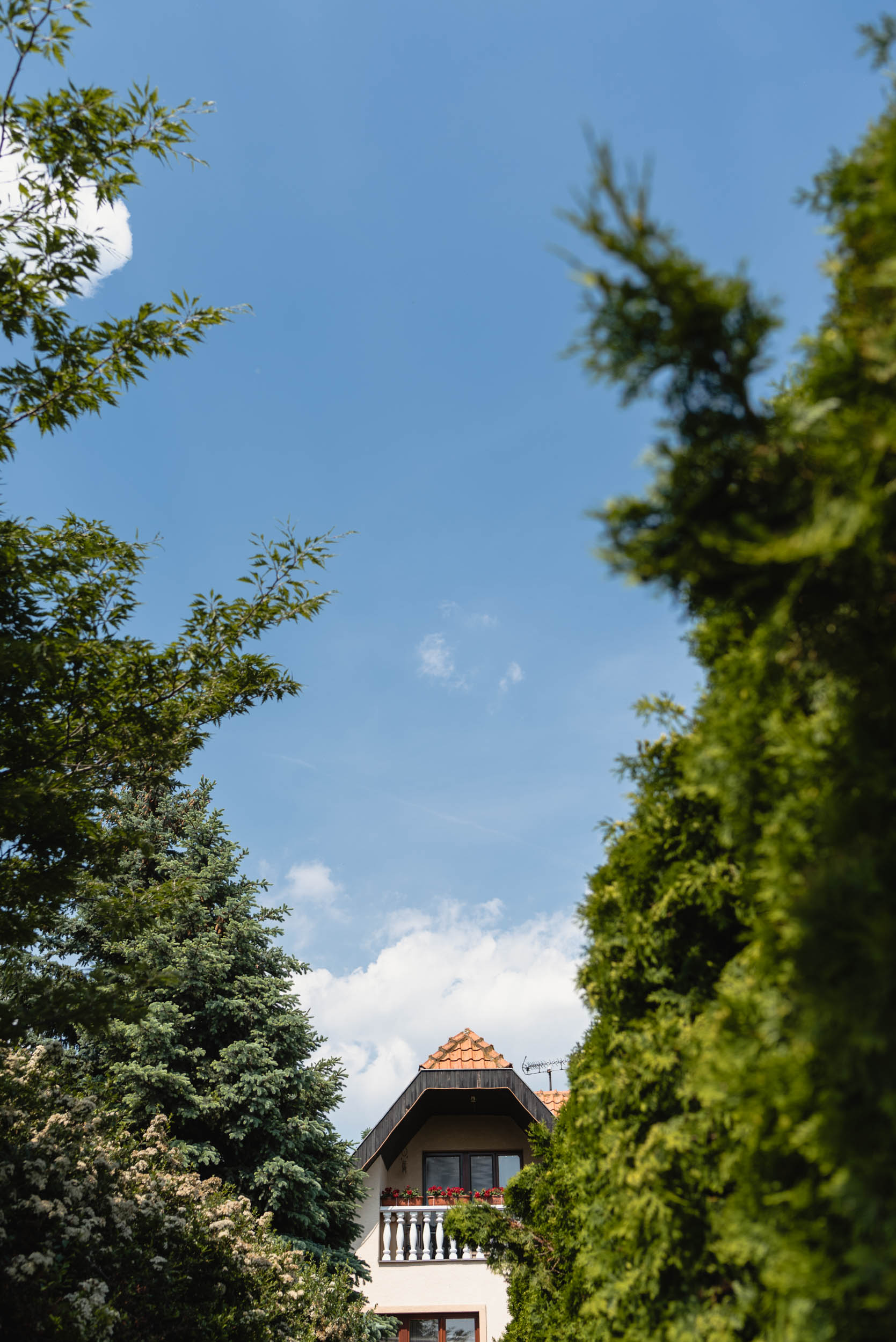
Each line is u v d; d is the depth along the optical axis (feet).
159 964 49.73
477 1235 30.81
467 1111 59.16
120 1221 26.71
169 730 27.63
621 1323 15.29
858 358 9.07
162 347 25.02
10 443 24.54
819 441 8.78
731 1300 12.52
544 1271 29.43
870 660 9.37
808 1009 9.12
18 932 23.93
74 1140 26.73
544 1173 32.27
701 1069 11.76
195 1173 34.94
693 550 8.93
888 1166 8.29
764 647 9.55
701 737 11.70
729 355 8.70
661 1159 13.71
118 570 27.91
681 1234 13.12
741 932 14.52
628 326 8.83
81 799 24.90
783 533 8.95
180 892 27.89
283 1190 46.16
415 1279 51.98
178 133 23.49
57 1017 23.07
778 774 10.53
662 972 15.29
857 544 8.27
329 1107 50.37
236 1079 48.70
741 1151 11.20
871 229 9.50
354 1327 42.37
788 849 9.96
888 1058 8.38
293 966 54.39
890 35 10.68
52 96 22.31
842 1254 8.82
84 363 24.56
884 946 8.37
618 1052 15.98
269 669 29.04
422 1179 58.23
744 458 9.02
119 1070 45.09
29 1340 21.42
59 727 26.16
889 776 9.14
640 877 15.80
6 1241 23.25
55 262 22.91
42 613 25.70
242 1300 32.68
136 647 26.43
